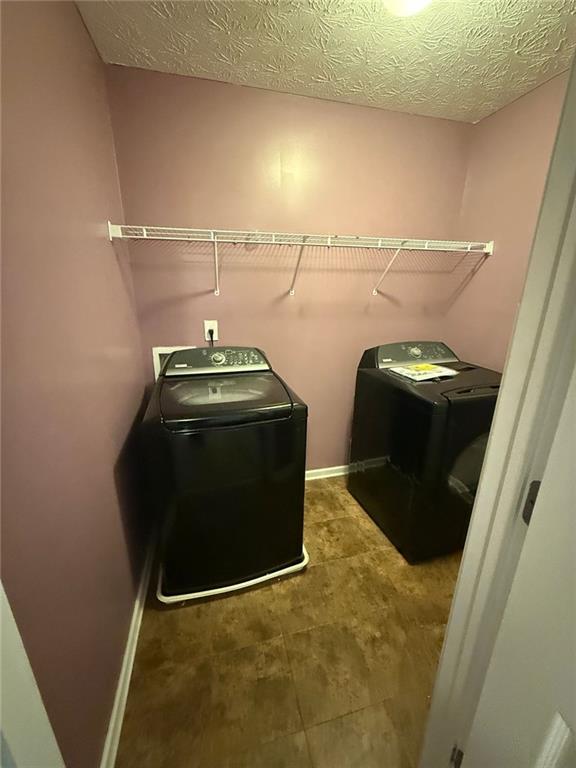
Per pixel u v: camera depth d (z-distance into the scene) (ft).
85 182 3.62
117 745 3.31
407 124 6.29
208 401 4.56
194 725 3.48
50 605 2.27
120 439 4.32
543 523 1.50
